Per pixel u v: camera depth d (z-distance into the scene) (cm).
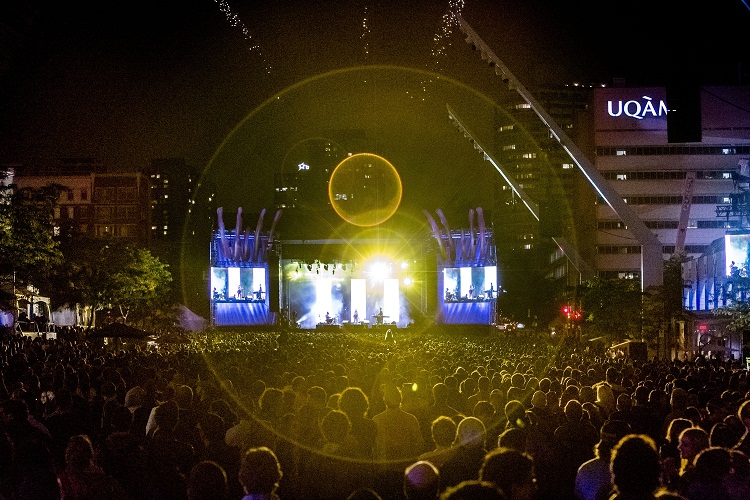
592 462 817
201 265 14588
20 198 5269
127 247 8356
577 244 16312
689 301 8950
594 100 14662
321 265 11656
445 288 11025
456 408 1429
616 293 7894
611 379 2125
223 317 11006
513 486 604
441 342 6644
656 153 14488
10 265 5172
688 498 766
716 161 14412
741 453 792
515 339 8169
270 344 5862
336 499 942
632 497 611
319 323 10756
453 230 11012
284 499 957
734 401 1602
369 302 11650
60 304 7481
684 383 1892
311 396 1298
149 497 822
